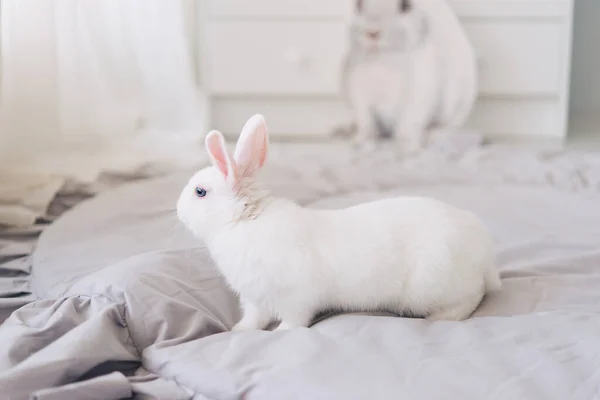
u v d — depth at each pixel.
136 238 1.55
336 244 1.15
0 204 1.86
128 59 2.42
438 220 1.19
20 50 1.94
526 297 1.28
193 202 1.18
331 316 1.21
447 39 2.71
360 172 2.15
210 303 1.25
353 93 2.80
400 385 0.95
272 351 1.06
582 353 1.02
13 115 1.96
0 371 1.06
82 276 1.39
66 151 2.15
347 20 2.76
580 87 3.51
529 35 2.84
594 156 2.30
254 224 1.16
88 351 1.04
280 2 2.83
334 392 0.94
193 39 3.01
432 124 2.82
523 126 2.95
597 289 1.32
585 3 3.41
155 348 1.09
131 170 2.13
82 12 2.14
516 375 0.98
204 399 1.00
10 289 1.46
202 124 2.60
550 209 1.83
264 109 2.96
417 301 1.18
